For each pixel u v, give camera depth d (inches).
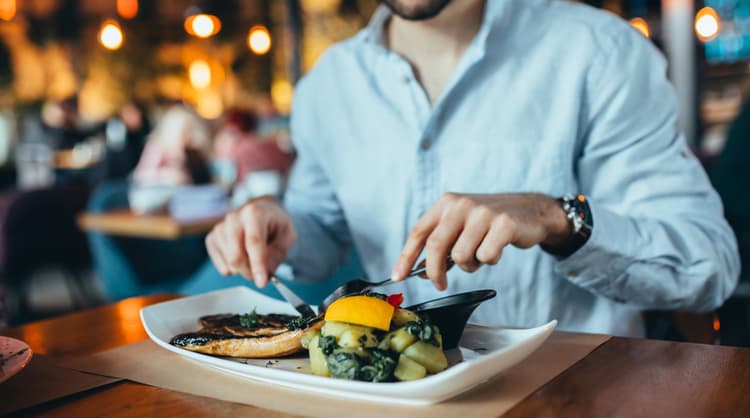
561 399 26.0
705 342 48.3
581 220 39.7
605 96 48.7
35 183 303.1
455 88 51.4
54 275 232.5
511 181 51.0
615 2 220.1
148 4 374.0
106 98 376.8
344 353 26.6
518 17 51.7
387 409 25.7
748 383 26.7
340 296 36.3
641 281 42.1
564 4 53.7
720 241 44.7
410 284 53.3
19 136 351.9
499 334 31.9
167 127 212.5
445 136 52.1
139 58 372.2
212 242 44.9
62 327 42.7
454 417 24.6
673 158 47.4
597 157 49.6
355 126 55.9
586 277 42.5
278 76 353.4
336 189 57.9
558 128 50.1
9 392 29.5
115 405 27.6
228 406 26.8
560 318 50.9
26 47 387.2
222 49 362.9
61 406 27.9
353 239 58.5
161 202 121.0
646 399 25.6
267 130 255.6
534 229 35.6
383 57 54.2
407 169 53.3
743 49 208.2
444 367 27.0
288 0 250.8
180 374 31.1
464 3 50.3
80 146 304.5
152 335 34.3
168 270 126.2
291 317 37.1
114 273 117.0
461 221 33.6
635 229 42.3
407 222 53.7
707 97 211.6
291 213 58.2
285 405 26.6
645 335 53.1
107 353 35.0
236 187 147.9
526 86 50.6
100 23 392.5
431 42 52.7
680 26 162.9
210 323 35.9
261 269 41.2
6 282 150.3
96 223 116.0
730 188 95.5
